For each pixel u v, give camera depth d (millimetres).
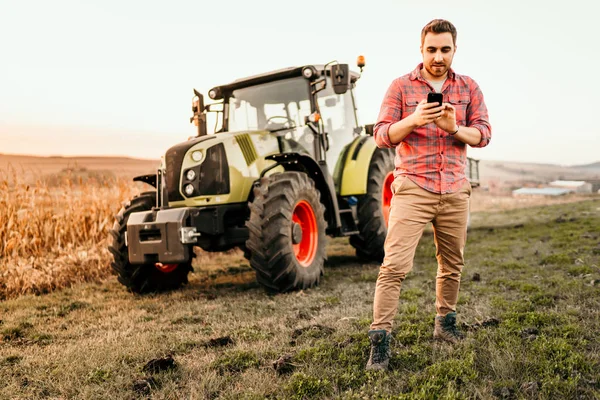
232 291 4973
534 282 4281
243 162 4969
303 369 2502
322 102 5691
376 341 2451
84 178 7348
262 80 5637
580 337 2701
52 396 2385
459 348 2619
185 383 2441
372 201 6090
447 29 2396
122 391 2361
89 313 4215
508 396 2102
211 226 4766
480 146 2555
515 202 19422
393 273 2492
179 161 4844
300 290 4676
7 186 6613
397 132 2389
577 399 2045
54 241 6793
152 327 3611
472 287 4250
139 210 5215
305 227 5070
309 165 5164
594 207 12383
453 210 2568
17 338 3506
